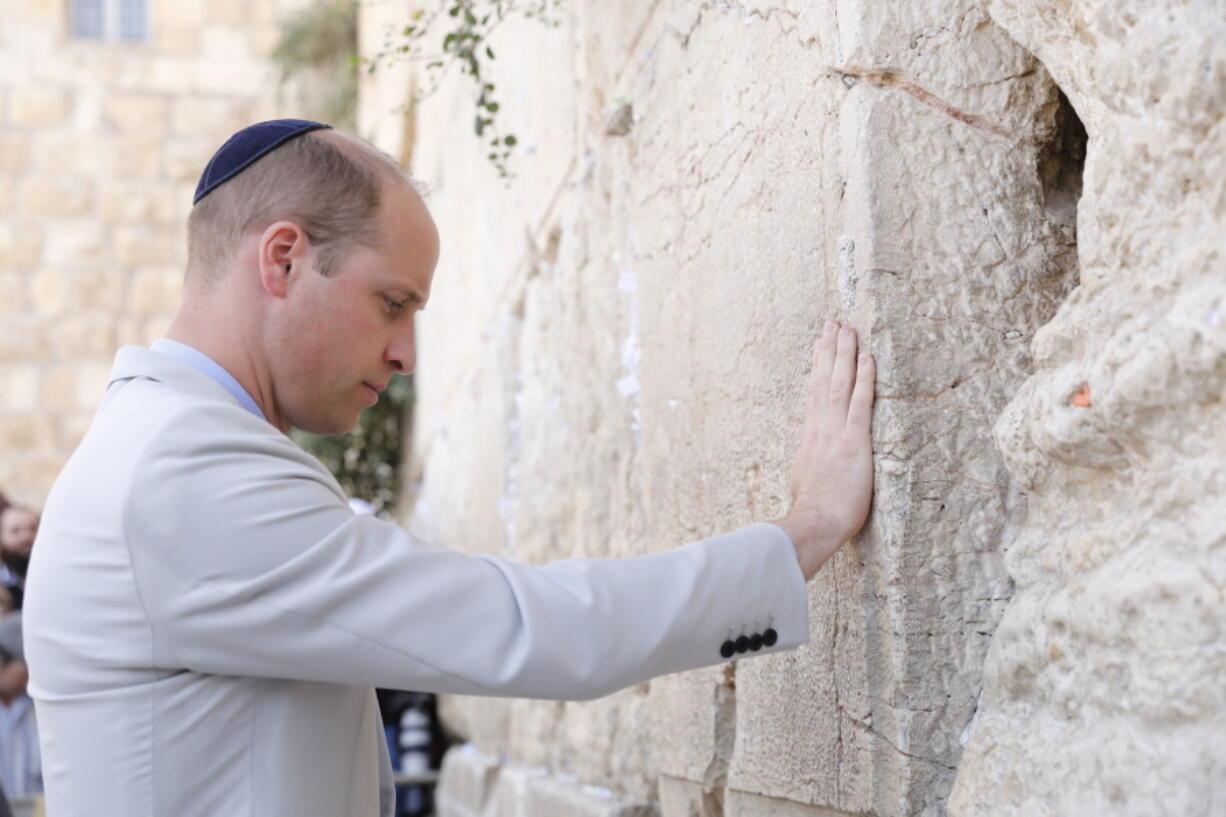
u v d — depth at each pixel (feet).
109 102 36.83
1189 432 3.58
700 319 6.82
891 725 4.84
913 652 4.78
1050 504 4.41
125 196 36.60
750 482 6.04
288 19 33.94
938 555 4.83
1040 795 4.01
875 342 4.92
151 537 4.01
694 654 4.41
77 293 36.06
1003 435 4.51
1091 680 3.89
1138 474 3.83
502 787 13.03
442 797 17.51
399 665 4.08
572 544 10.85
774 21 5.81
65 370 35.76
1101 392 3.82
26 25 36.73
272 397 4.59
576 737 10.51
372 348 4.59
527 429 12.92
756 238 6.01
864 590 4.98
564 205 10.95
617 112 8.46
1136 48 3.74
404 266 4.57
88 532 4.11
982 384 4.95
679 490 7.18
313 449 28.30
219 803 4.06
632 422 8.92
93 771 4.02
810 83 5.41
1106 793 3.67
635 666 4.25
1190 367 3.47
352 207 4.48
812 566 4.72
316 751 4.23
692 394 6.95
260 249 4.45
